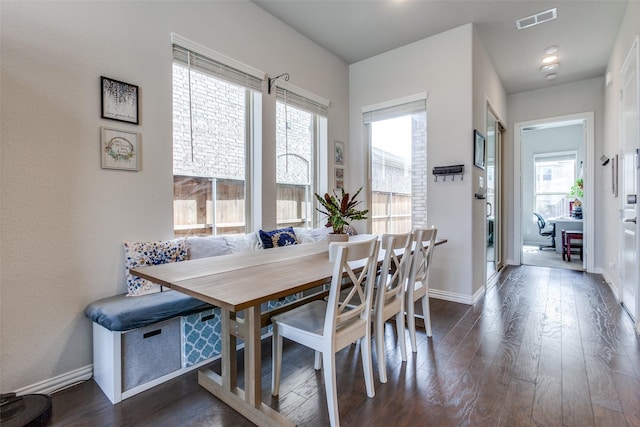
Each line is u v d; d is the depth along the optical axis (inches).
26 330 66.8
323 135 153.6
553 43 144.9
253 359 59.8
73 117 73.3
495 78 171.9
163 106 90.5
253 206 122.8
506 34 137.4
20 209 65.9
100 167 77.9
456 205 131.5
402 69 148.4
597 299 132.1
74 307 73.5
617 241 136.5
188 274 59.6
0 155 63.3
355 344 92.4
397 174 154.9
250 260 74.6
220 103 111.9
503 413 60.6
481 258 142.6
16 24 65.2
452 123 132.6
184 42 94.9
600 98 181.8
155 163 88.7
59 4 71.1
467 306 125.4
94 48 76.7
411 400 65.2
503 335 96.8
